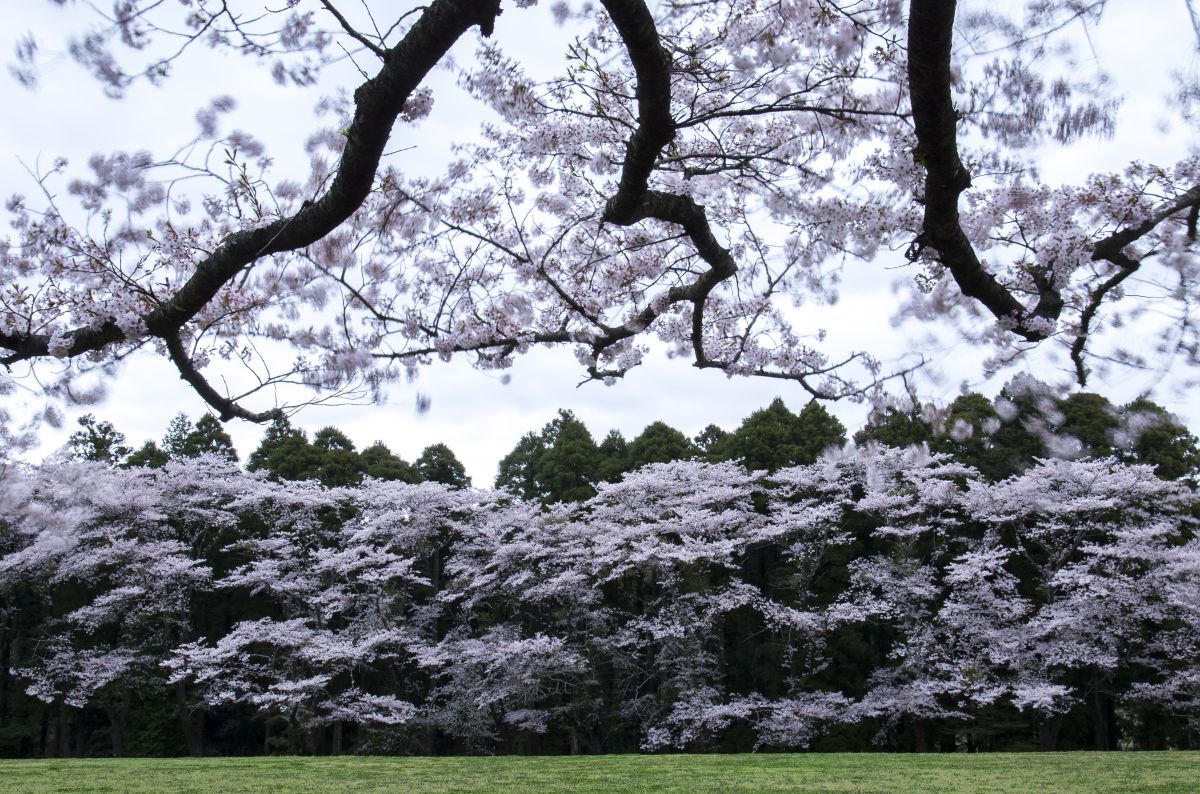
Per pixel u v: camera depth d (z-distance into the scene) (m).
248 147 3.53
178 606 20.77
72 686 21.08
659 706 19.17
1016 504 18.73
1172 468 21.52
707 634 19.38
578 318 5.74
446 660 20.44
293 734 20.39
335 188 2.49
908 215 3.94
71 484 17.00
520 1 3.22
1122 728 21.70
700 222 3.40
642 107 2.63
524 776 11.41
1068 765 11.55
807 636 19.23
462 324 5.39
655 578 20.86
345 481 26.48
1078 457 19.23
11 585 20.45
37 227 3.90
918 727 18.23
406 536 21.81
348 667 19.52
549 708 20.44
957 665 17.78
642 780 10.78
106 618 20.61
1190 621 16.69
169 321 2.77
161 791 10.12
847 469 20.66
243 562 24.23
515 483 29.14
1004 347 4.23
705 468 22.53
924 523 20.23
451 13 2.21
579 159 5.27
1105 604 17.05
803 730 17.80
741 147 4.83
